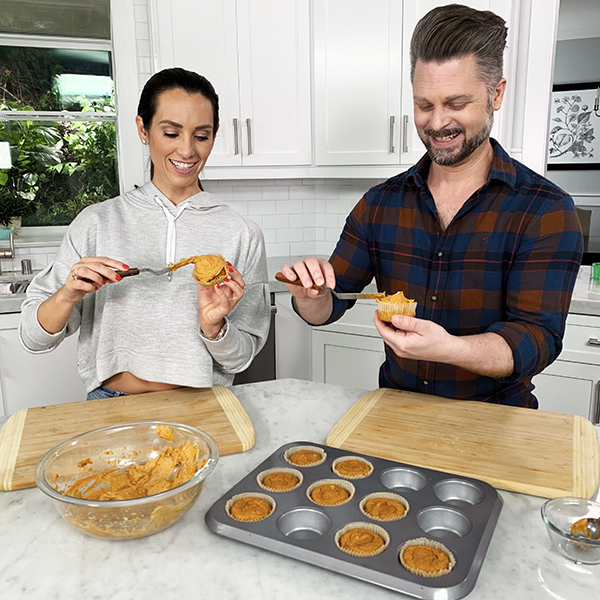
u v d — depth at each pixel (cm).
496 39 114
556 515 81
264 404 132
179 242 143
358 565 72
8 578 74
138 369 139
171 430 98
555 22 238
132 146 284
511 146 258
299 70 272
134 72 276
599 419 227
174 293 141
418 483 93
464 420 118
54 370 241
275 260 317
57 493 76
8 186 276
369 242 152
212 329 131
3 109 270
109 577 74
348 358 279
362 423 117
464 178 134
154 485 90
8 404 236
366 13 256
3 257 266
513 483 93
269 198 323
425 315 142
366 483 92
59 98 278
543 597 69
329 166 281
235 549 79
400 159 264
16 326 231
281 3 264
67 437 111
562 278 121
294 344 281
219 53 262
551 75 244
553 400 235
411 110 257
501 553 78
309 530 83
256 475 95
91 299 145
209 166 271
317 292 123
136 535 79
